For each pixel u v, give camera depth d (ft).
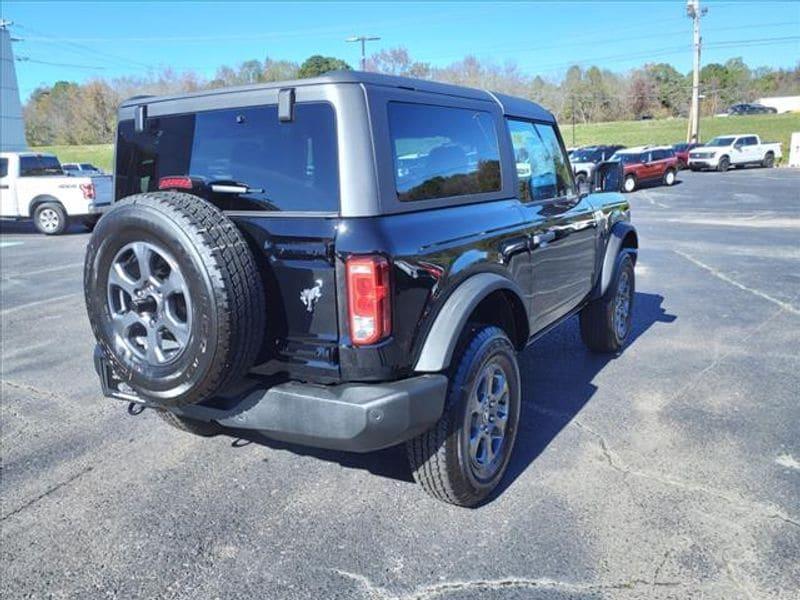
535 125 13.70
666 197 69.21
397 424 8.57
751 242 37.91
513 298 11.50
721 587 8.42
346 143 8.60
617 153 83.82
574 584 8.56
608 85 291.17
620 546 9.32
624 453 12.14
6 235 50.03
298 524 10.07
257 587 8.66
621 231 17.52
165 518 10.30
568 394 15.12
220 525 10.09
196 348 8.30
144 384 8.94
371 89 8.91
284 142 9.11
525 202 12.79
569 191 15.30
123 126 11.47
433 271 9.23
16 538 9.84
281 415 8.86
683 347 18.51
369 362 8.53
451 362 9.83
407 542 9.55
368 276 8.32
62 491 11.18
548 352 18.30
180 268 8.22
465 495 10.16
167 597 8.51
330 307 8.58
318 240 8.54
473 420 10.18
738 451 12.10
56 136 263.70
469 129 11.09
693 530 9.64
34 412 14.67
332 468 11.86
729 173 100.12
